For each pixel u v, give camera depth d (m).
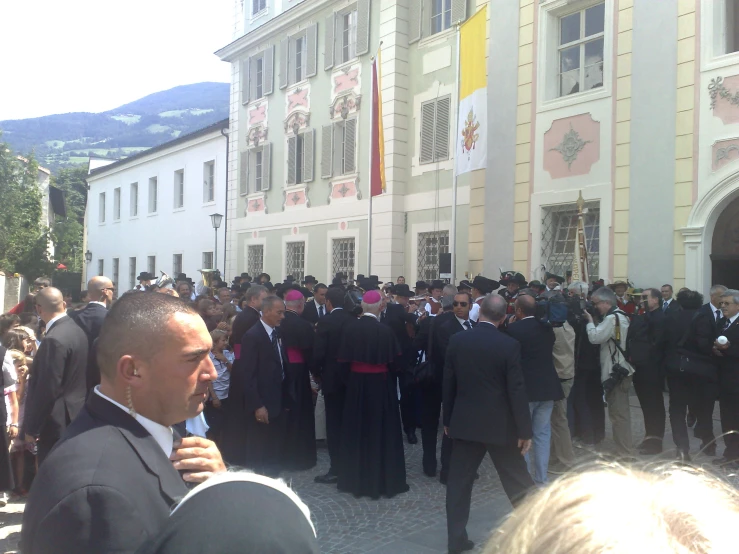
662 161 10.28
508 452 4.50
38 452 4.70
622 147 10.84
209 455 1.77
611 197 10.94
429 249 15.13
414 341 7.59
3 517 5.31
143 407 1.70
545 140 12.02
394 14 15.73
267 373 5.99
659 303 7.12
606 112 11.08
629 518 0.69
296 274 19.33
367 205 16.42
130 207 30.17
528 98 12.35
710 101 9.73
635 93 10.68
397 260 15.62
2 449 5.09
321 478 6.23
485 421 4.40
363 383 5.82
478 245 13.25
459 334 4.71
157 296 1.80
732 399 6.41
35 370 4.61
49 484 1.45
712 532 0.67
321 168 18.09
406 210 15.66
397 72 15.67
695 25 9.95
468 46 11.99
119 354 1.68
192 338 1.74
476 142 11.70
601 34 11.30
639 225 10.55
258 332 6.00
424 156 15.25
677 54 10.16
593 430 7.29
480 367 4.47
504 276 10.33
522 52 12.48
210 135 23.75
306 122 18.75
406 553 4.49
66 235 39.62
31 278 24.59
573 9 11.77
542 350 5.70
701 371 6.47
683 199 10.02
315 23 18.48
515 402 4.41
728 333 6.39
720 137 9.59
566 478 0.82
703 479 0.80
